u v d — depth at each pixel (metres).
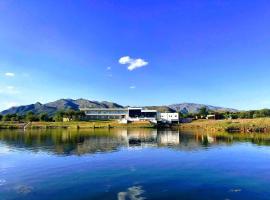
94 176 38.69
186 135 108.94
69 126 188.00
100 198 28.83
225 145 72.06
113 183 34.59
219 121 174.12
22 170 43.66
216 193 30.06
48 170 43.38
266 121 131.75
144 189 31.80
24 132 141.62
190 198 28.50
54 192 31.17
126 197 29.03
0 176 39.44
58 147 74.00
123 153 61.47
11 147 74.31
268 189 31.38
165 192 30.58
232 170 41.56
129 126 185.50
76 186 33.41
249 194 29.62
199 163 47.44
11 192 31.39
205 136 101.44
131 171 41.75
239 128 124.50
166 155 57.28
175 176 38.03
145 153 60.88
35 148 71.88
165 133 124.00
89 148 71.38
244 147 67.38
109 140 93.56
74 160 52.47
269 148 65.00
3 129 173.88
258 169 42.16
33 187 33.34
